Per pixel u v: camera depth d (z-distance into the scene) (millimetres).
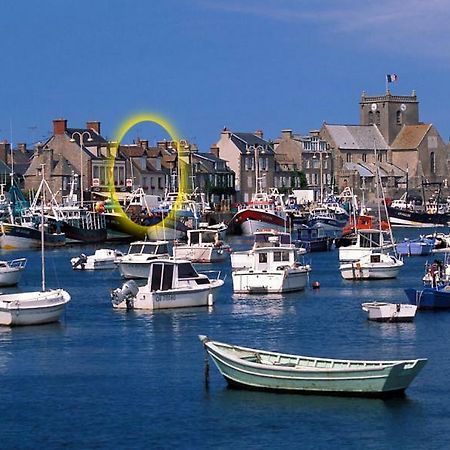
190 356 92625
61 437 70125
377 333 104250
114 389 80938
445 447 67438
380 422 71375
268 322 111688
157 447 68062
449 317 113562
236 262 158625
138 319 112438
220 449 67562
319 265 188375
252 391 77875
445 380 81938
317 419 72000
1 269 148500
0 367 88938
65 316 113500
